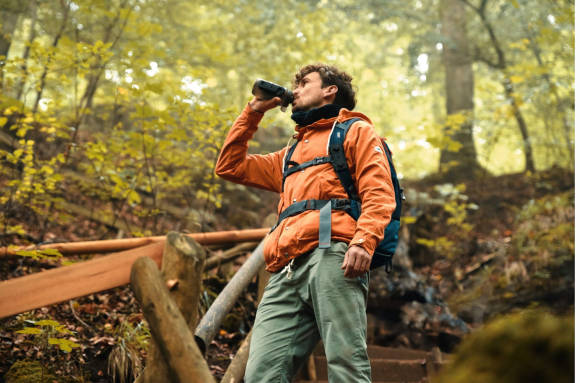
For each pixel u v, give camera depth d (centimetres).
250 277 293
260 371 176
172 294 146
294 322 180
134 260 150
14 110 406
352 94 217
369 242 168
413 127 666
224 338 352
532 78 920
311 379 313
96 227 532
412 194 702
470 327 507
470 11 1214
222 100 793
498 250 654
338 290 171
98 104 688
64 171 553
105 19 620
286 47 867
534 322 56
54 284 146
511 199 891
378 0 1137
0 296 141
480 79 1391
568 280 551
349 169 189
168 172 531
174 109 411
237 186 797
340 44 1067
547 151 1062
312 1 1004
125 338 286
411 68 1274
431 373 346
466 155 1043
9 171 454
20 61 409
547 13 938
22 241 414
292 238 180
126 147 436
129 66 423
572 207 650
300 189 189
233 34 951
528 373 53
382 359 373
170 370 134
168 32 859
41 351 279
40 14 661
